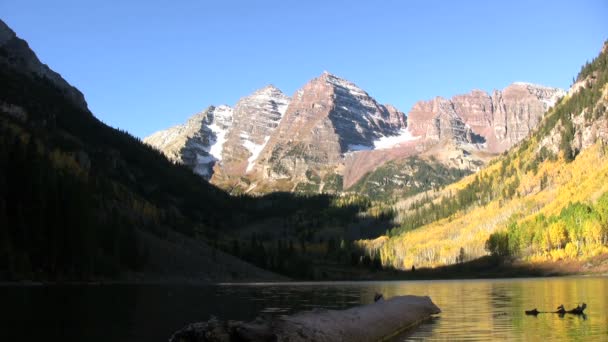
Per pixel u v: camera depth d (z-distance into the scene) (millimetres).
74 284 129625
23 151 140250
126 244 166625
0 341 36750
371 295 94500
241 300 79812
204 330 24812
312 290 121625
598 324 39969
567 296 71312
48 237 133500
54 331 41562
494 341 33375
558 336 34750
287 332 27328
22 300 73750
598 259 190125
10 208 132625
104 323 46875
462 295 83750
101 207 192625
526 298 70375
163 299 79688
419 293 95438
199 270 189875
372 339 34281
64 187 140375
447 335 36781
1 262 120562
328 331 30359
